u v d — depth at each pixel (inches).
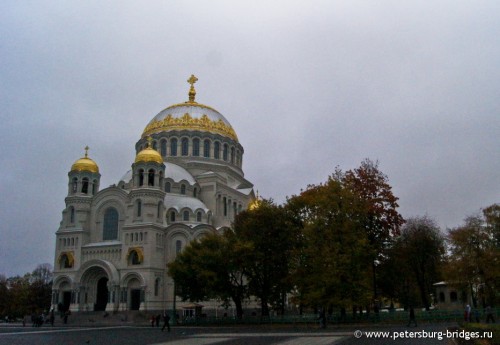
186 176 4350.4
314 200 2365.9
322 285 2140.7
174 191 4222.4
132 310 3469.5
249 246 2458.2
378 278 2883.9
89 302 3644.2
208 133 4724.4
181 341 1581.0
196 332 2074.3
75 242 3836.1
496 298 2726.4
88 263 3636.8
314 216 2367.1
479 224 2881.4
